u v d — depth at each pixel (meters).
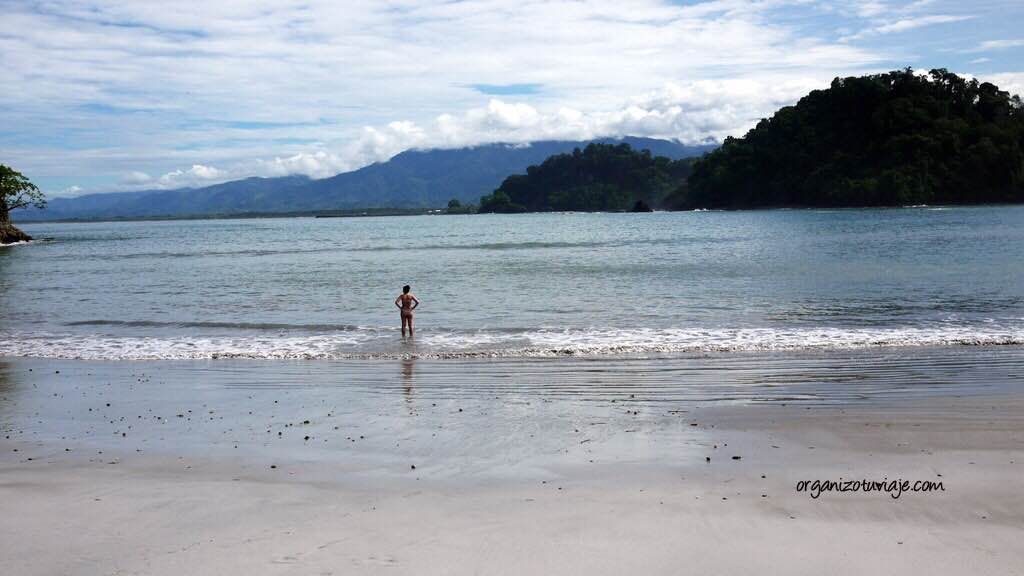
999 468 7.55
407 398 11.67
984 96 176.25
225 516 6.57
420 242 75.06
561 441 8.94
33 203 93.62
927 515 6.33
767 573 5.28
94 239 102.06
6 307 25.53
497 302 24.52
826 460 7.95
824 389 11.66
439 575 5.29
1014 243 46.91
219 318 22.23
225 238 99.38
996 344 15.39
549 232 93.69
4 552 5.85
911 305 21.36
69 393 12.51
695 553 5.61
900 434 8.92
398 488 7.30
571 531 6.06
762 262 37.81
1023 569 5.30
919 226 74.38
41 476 7.87
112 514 6.66
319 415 10.61
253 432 9.71
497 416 10.30
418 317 21.58
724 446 8.58
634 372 13.37
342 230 130.38
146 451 8.88
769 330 17.73
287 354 16.02
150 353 16.52
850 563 5.43
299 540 5.99
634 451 8.44
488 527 6.18
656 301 23.70
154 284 33.94
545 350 15.61
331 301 26.08
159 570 5.48
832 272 31.48
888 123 168.12
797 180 174.12
